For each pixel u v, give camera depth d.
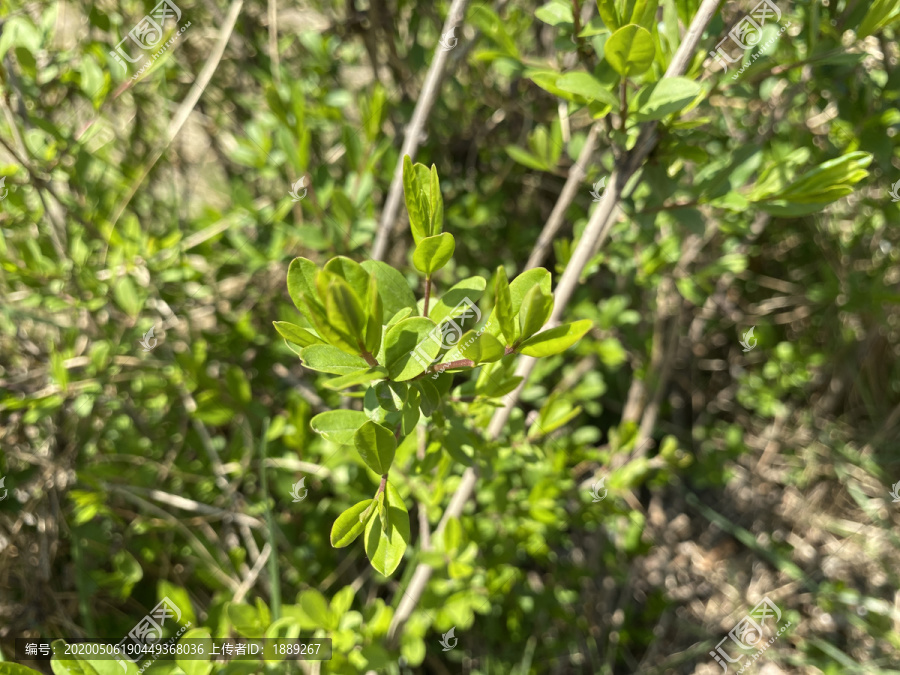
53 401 0.37
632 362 0.58
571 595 0.48
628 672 0.55
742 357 0.63
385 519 0.17
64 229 0.41
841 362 0.60
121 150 0.52
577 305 0.47
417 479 0.35
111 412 0.44
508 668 0.48
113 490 0.39
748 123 0.49
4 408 0.39
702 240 0.44
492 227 0.55
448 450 0.24
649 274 0.41
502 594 0.40
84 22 0.47
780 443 0.62
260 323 0.50
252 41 0.52
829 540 0.59
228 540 0.43
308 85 0.49
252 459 0.43
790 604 0.56
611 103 0.22
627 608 0.54
